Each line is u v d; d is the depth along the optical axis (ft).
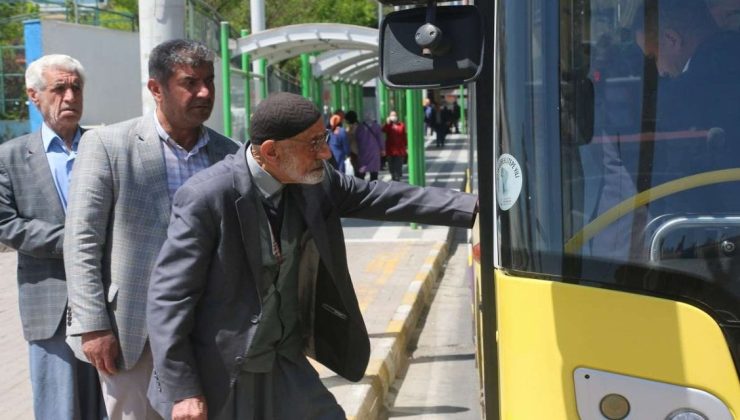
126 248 11.89
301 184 10.85
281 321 11.00
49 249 12.98
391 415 20.68
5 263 37.81
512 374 9.60
